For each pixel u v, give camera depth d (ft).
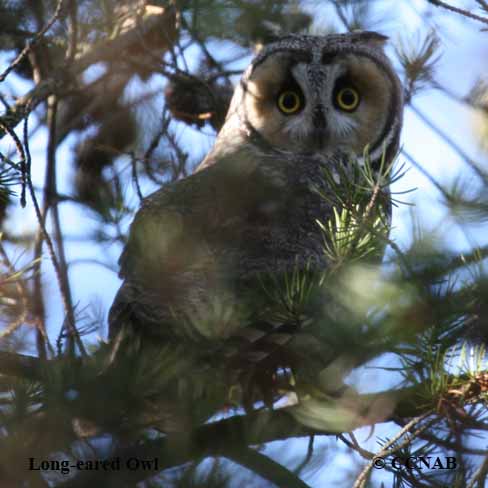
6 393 20.65
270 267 28.12
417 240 17.81
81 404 20.59
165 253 27.86
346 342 19.01
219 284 26.84
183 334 25.22
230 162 32.63
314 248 29.48
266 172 33.24
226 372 24.38
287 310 23.20
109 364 21.81
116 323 26.53
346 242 22.11
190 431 22.03
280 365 24.57
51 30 38.70
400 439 24.47
